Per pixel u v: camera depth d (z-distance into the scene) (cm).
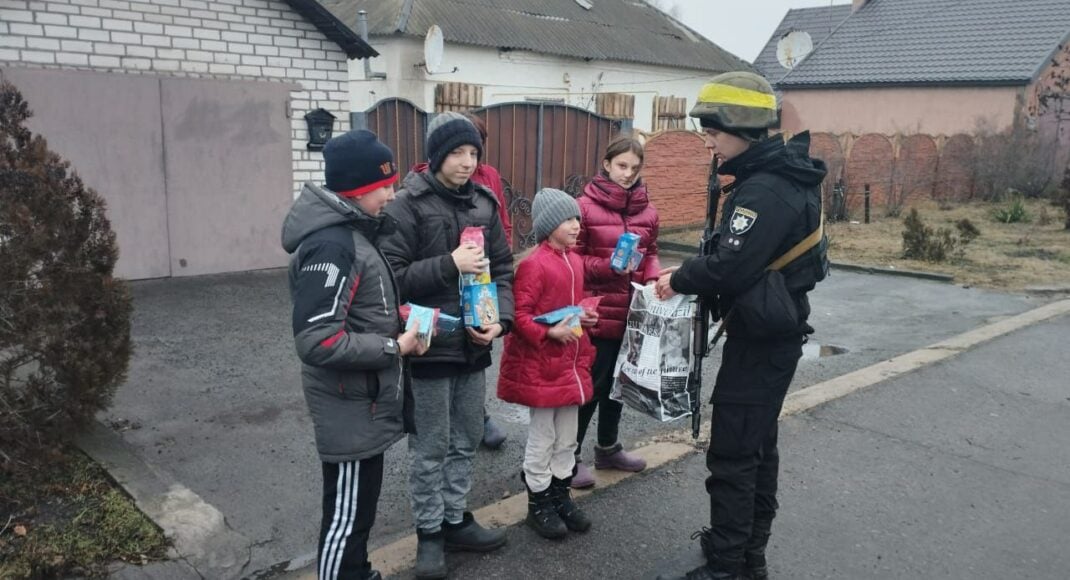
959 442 471
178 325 675
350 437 268
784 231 282
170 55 814
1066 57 2150
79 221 371
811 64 2473
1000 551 353
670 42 2256
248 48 863
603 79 2019
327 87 927
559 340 333
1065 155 2045
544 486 350
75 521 332
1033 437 481
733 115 283
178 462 413
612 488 403
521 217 1066
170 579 310
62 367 365
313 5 876
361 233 268
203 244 866
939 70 2198
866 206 1515
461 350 314
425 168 330
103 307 378
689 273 297
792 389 573
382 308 272
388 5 1680
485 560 335
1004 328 725
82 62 762
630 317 342
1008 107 2083
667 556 342
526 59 1833
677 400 330
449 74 1695
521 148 1048
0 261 343
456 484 333
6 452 354
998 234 1377
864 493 404
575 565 333
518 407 525
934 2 2441
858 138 1662
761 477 321
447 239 316
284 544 343
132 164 804
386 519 371
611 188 383
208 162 855
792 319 285
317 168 936
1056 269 1058
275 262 923
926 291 938
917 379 580
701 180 1352
